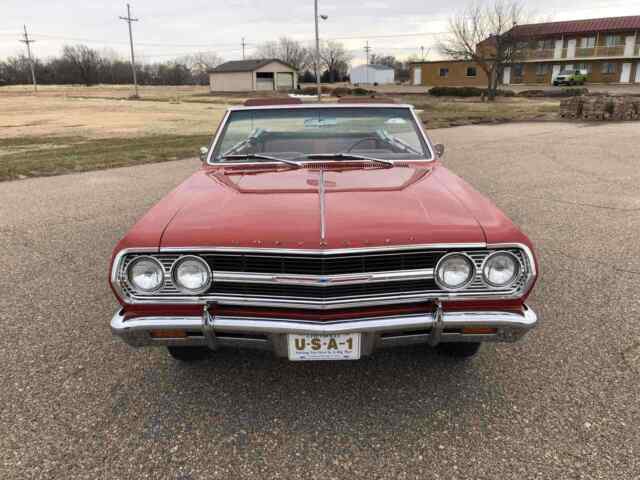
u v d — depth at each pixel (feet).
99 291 13.53
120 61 340.80
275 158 11.14
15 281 14.28
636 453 7.30
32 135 60.03
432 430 7.91
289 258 7.24
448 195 8.73
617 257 15.40
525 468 7.08
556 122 66.49
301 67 335.67
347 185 9.24
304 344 7.57
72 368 9.80
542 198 23.34
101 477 7.06
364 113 11.87
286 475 7.06
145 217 8.22
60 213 22.33
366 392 8.91
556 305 12.14
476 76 188.85
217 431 7.97
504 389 8.91
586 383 9.03
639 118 69.46
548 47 175.22
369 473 7.07
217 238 7.39
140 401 8.75
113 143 50.34
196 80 357.41
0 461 7.36
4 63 317.63
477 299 7.55
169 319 7.57
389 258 7.32
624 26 162.81
